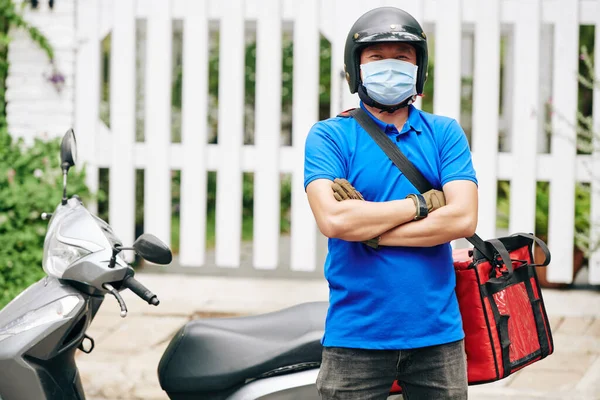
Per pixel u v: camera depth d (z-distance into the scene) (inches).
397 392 105.5
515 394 164.4
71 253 100.9
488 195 240.5
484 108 239.6
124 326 203.6
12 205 228.1
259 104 243.3
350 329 93.6
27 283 227.1
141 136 337.1
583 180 239.9
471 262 98.3
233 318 114.2
